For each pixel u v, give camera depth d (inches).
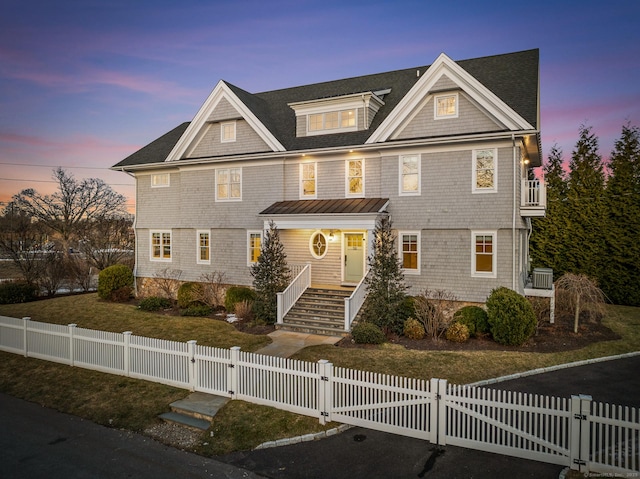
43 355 550.9
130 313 800.9
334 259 814.5
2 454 329.7
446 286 695.1
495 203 658.2
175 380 447.8
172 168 964.6
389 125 716.0
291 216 741.9
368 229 687.7
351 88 922.7
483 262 673.0
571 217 957.8
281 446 332.8
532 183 662.5
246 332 661.9
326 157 798.5
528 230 843.4
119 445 343.6
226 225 890.1
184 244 947.3
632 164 922.7
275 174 838.5
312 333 649.6
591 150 964.6
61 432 368.5
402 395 346.3
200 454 327.0
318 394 368.8
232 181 888.9
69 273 1115.9
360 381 355.6
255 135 856.3
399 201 727.1
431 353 535.8
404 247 729.6
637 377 464.4
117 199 2091.5
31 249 1395.2
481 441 315.6
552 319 669.9
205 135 914.7
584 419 284.4
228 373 413.7
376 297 634.8
